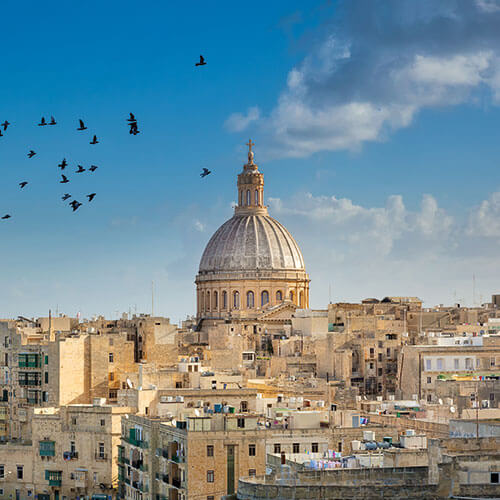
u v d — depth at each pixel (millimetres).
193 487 169500
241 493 126688
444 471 119688
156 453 183250
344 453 161250
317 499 122438
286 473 133875
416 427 179375
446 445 124688
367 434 168875
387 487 120812
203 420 171375
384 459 145125
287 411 185875
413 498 119938
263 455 171125
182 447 172000
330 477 130125
